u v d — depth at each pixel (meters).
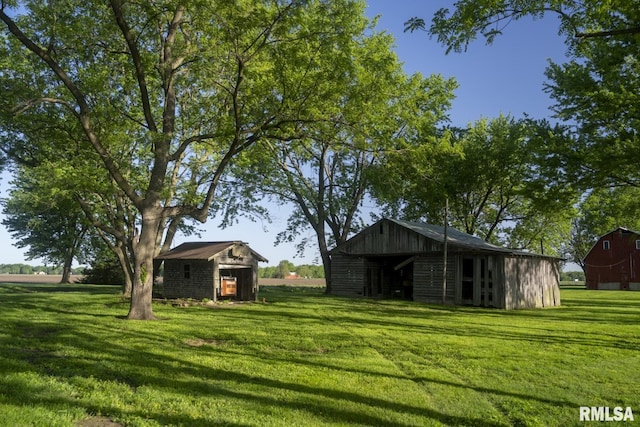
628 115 18.12
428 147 20.30
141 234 17.69
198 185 22.84
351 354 10.74
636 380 8.67
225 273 29.94
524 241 51.62
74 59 20.70
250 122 18.06
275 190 36.09
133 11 17.42
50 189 20.56
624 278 64.81
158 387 7.69
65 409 6.49
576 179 19.50
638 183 20.08
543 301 28.91
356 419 6.38
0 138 20.98
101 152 17.14
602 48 16.67
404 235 30.92
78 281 53.78
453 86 35.53
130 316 17.14
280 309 22.47
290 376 8.51
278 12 15.08
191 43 18.00
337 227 41.00
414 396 7.45
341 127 19.09
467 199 44.72
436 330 15.11
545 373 9.12
